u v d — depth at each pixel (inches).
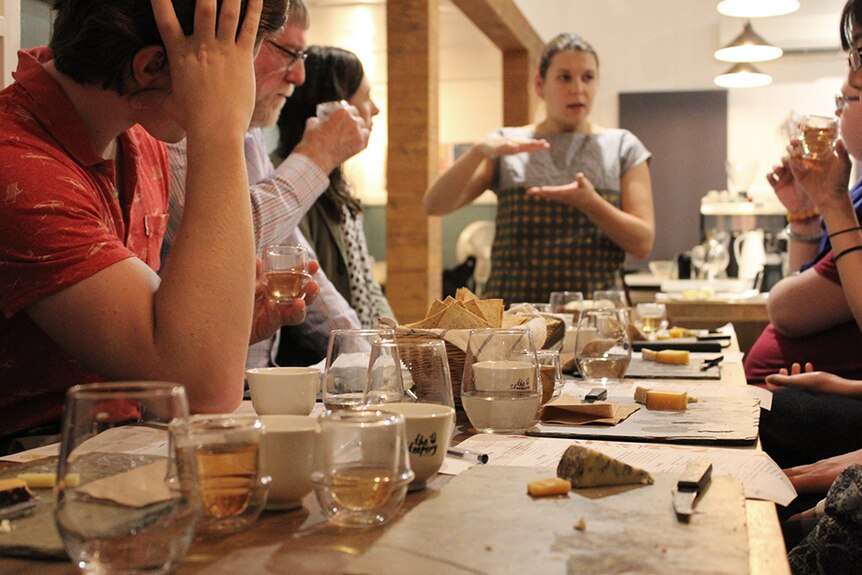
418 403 42.9
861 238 88.2
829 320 96.4
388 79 184.2
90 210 50.3
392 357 46.8
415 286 183.2
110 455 26.8
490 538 31.6
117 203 58.4
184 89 50.4
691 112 313.0
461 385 58.6
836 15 295.7
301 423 36.9
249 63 51.6
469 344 54.0
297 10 87.1
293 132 119.7
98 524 26.2
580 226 139.3
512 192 141.3
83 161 53.8
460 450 45.4
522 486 38.9
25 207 48.2
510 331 53.4
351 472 32.9
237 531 32.5
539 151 140.7
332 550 30.5
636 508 35.3
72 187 50.1
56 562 29.5
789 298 98.0
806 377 79.0
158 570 26.7
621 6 320.8
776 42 301.4
